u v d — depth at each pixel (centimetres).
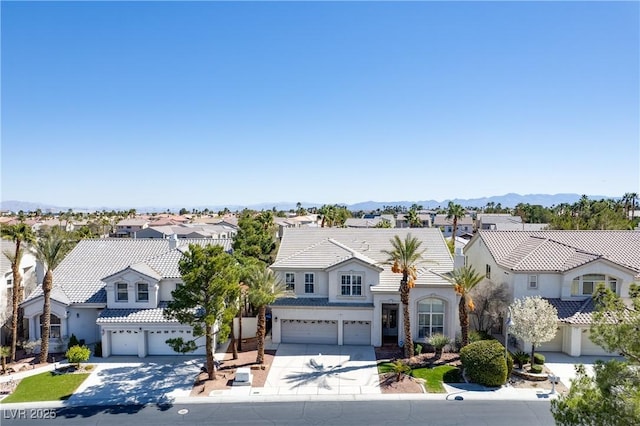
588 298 3195
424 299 3312
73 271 3572
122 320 3109
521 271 3234
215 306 2650
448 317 3281
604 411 1274
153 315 3148
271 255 5266
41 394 2541
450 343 3195
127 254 3806
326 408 2372
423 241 3838
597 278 3191
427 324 3341
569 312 3123
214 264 2591
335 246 3678
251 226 5428
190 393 2555
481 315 3575
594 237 3822
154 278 3203
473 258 4378
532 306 2836
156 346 3184
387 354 3180
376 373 2834
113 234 11262
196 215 19175
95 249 3841
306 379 2745
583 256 3262
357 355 3162
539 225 7075
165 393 2555
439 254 3691
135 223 11688
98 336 3344
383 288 3322
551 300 3222
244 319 3603
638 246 3638
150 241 3975
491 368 2611
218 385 2656
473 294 3662
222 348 3350
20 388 2623
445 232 12194
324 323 3444
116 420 2248
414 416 2272
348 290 3416
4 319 3466
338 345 3391
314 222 13138
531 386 2633
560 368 2881
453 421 2217
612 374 1332
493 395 2514
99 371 2875
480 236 4109
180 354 3184
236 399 2481
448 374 2800
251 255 4725
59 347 3216
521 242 3878
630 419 1203
